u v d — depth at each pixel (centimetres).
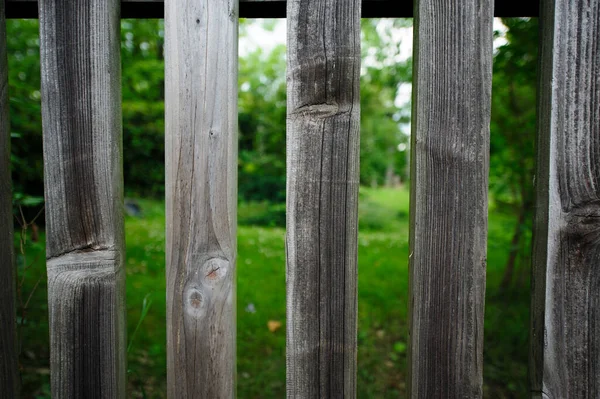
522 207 292
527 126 288
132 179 709
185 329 107
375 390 205
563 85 101
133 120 618
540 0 107
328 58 101
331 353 105
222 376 107
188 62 104
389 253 521
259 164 884
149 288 330
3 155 107
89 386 107
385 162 1241
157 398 193
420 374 105
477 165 101
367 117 1209
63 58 103
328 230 103
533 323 109
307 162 103
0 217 107
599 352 102
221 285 106
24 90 366
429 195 103
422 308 104
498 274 351
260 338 258
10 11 113
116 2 106
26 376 197
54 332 106
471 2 100
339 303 104
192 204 105
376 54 639
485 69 101
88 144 104
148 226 624
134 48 570
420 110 102
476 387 104
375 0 108
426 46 102
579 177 101
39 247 197
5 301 108
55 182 104
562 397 103
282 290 347
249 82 1095
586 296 102
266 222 771
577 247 102
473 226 102
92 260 106
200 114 104
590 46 100
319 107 102
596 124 100
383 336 265
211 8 103
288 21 101
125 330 113
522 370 211
